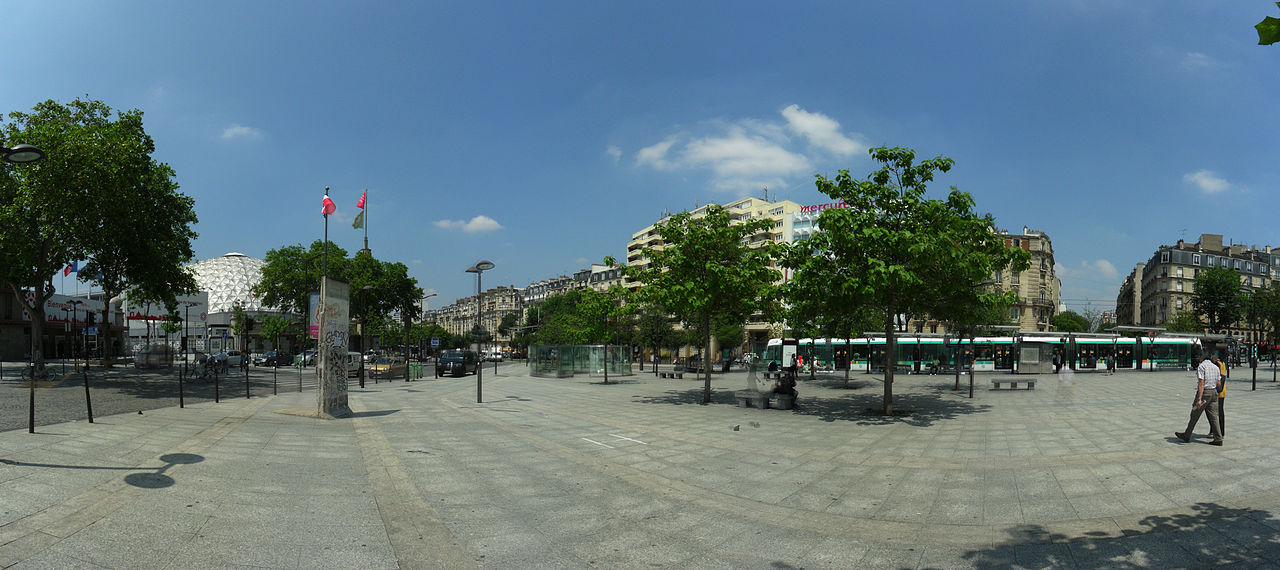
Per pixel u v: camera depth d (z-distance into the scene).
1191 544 5.73
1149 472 8.89
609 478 8.66
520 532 6.18
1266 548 5.57
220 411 15.71
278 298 73.88
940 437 12.70
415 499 7.34
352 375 39.59
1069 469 9.24
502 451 10.65
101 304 68.62
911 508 7.17
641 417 16.34
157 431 11.45
